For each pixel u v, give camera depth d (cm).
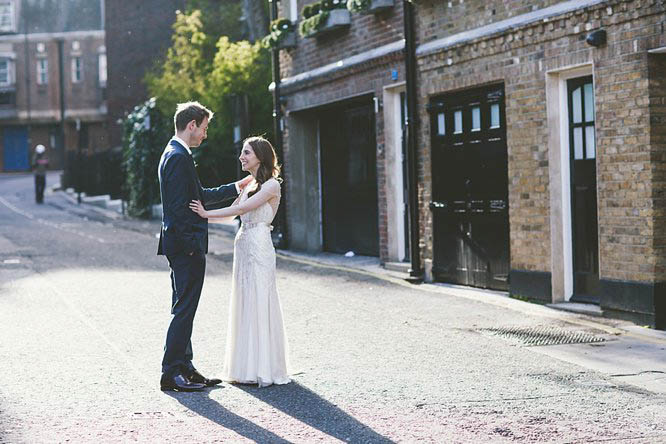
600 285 1038
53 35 6250
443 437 594
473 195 1285
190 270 738
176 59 2809
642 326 982
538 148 1141
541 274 1141
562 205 1124
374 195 1681
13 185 4834
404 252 1525
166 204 732
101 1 6259
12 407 673
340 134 1802
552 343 905
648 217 970
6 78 6281
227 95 2388
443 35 1323
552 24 1098
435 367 805
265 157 779
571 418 636
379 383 746
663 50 953
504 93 1208
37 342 925
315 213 1908
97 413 659
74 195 4009
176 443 584
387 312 1100
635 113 982
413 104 1393
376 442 584
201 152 2447
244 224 772
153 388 738
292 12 1884
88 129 6275
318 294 1251
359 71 1583
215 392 727
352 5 1498
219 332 985
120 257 1748
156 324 1030
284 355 757
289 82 1869
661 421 627
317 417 646
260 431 612
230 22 2856
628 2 980
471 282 1300
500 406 670
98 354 869
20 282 1393
